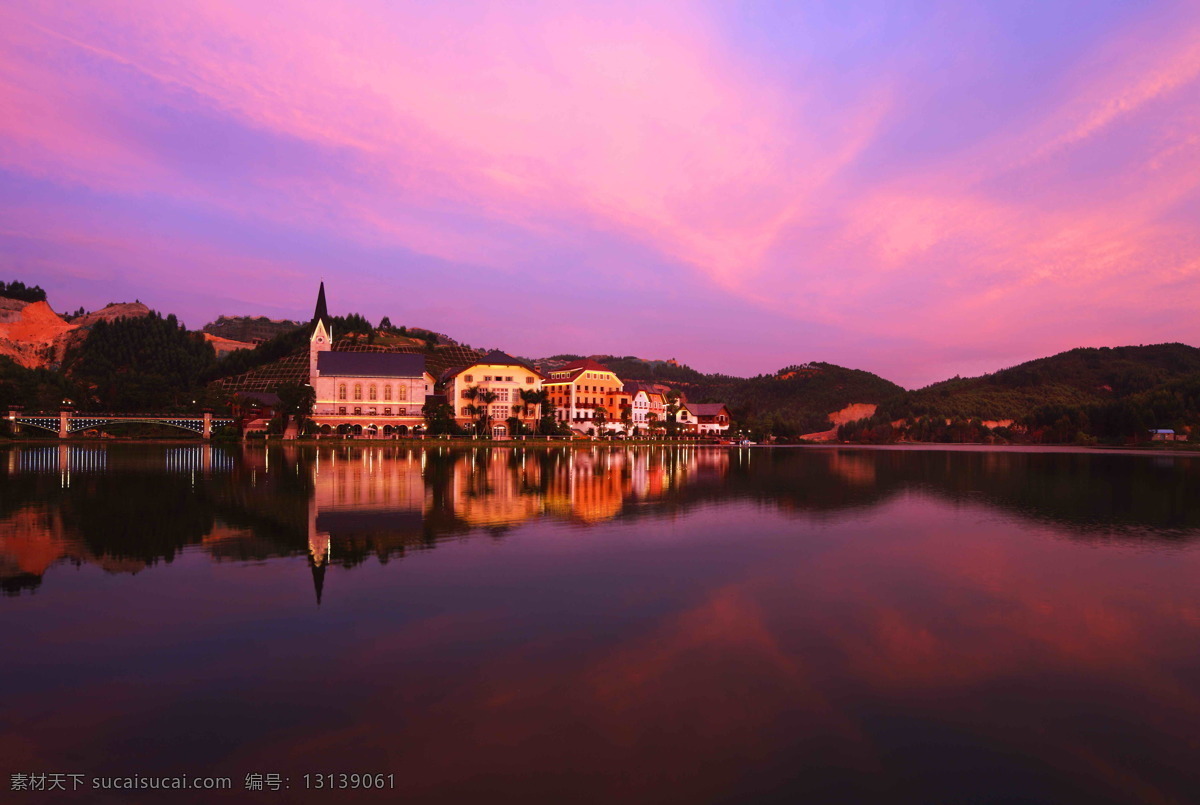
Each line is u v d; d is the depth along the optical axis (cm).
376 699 1120
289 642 1377
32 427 12700
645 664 1282
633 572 2000
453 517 3073
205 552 2252
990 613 1633
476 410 14138
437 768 916
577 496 3972
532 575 1950
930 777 912
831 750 975
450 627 1479
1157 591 1848
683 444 14000
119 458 7400
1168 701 1152
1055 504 3897
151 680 1189
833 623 1541
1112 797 873
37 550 2275
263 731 1014
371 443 11619
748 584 1880
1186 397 17312
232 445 10781
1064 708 1123
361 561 2123
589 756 947
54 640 1381
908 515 3356
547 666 1265
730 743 990
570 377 15338
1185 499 4166
